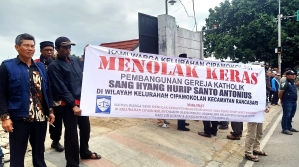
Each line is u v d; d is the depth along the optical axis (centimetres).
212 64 480
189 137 592
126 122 661
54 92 341
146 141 527
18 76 276
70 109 346
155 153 475
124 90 417
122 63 418
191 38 1006
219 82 477
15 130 280
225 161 475
